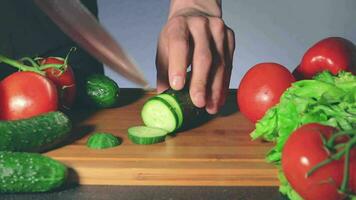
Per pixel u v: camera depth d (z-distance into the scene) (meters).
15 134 0.71
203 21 0.83
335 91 0.72
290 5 1.68
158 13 1.58
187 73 0.88
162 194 0.69
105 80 0.92
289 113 0.68
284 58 1.67
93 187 0.70
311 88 0.72
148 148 0.77
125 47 1.57
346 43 0.93
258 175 0.71
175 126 0.81
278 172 0.68
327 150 0.59
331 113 0.66
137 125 0.86
